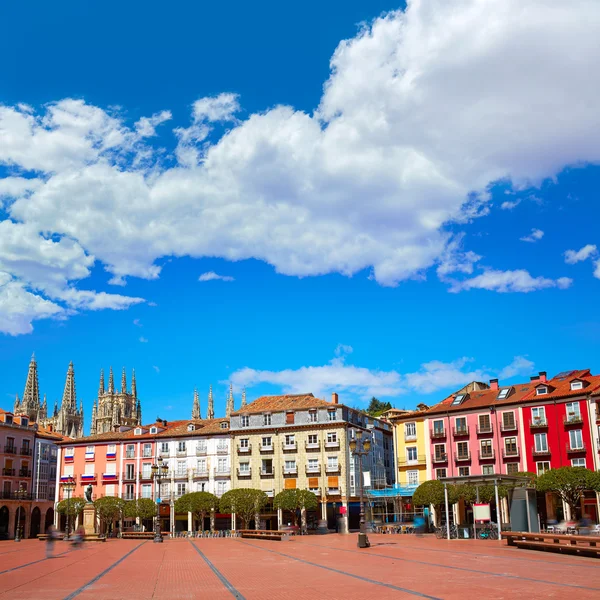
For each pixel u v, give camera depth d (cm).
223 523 8794
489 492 6444
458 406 7769
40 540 8062
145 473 9288
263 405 9262
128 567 3338
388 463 10000
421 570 2753
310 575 2692
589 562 2934
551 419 7062
